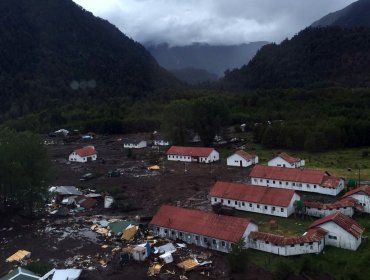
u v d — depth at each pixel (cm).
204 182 10206
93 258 6150
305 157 12500
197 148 12925
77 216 8131
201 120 14562
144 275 5534
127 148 16000
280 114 18400
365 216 7306
